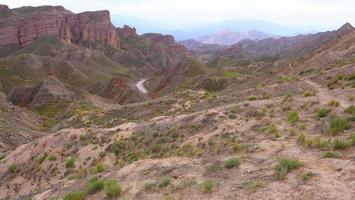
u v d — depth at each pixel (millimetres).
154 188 15164
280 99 30562
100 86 170750
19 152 38531
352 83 28750
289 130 20547
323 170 12297
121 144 32938
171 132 30312
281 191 11508
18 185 32875
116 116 66312
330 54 57562
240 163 15211
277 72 71750
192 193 13586
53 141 37594
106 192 16156
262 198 11438
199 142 24500
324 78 35094
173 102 59438
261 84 55500
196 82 132125
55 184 25234
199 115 31656
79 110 103062
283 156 15109
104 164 30172
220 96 47656
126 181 17250
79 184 20281
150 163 18828
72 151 34656
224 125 26156
